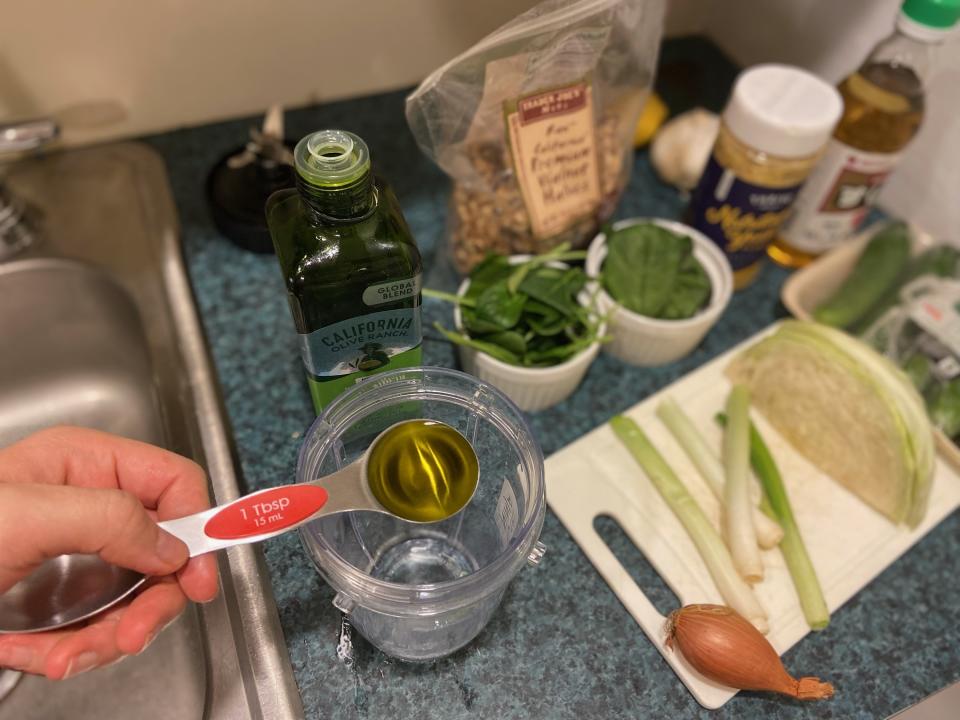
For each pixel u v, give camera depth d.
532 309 0.58
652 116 0.80
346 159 0.41
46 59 0.67
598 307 0.62
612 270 0.62
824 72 0.80
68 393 0.69
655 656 0.52
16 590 0.51
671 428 0.62
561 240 0.66
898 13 0.60
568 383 0.60
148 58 0.71
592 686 0.50
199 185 0.75
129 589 0.45
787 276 0.76
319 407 0.54
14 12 0.63
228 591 0.52
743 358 0.65
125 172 0.74
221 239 0.72
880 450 0.57
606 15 0.54
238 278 0.70
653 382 0.67
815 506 0.60
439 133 0.57
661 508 0.58
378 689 0.49
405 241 0.45
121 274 0.68
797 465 0.62
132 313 0.68
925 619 0.55
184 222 0.72
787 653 0.53
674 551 0.56
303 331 0.47
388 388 0.50
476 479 0.48
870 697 0.51
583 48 0.55
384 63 0.80
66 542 0.38
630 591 0.54
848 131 0.65
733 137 0.61
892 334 0.68
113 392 0.69
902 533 0.59
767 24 0.84
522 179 0.59
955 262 0.71
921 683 0.52
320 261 0.43
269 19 0.71
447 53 0.81
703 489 0.60
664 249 0.63
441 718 0.48
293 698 0.48
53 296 0.69
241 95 0.77
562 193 0.62
